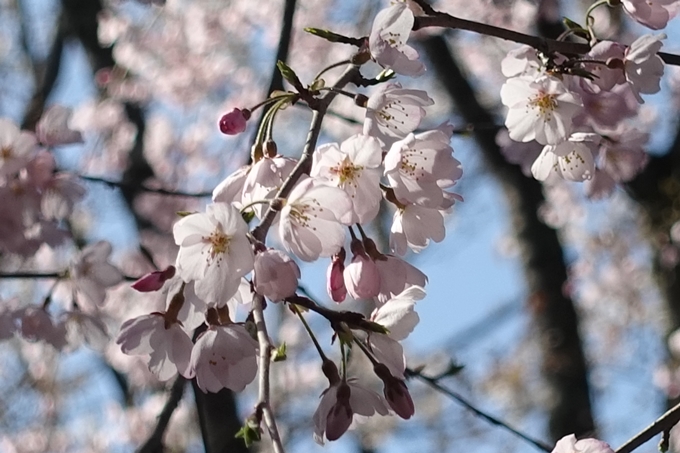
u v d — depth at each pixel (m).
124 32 8.27
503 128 3.99
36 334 3.85
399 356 2.00
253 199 2.05
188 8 8.86
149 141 8.47
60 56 6.98
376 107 2.11
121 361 7.84
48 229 4.01
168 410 3.40
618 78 2.56
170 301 2.02
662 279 6.99
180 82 8.77
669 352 7.71
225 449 4.25
